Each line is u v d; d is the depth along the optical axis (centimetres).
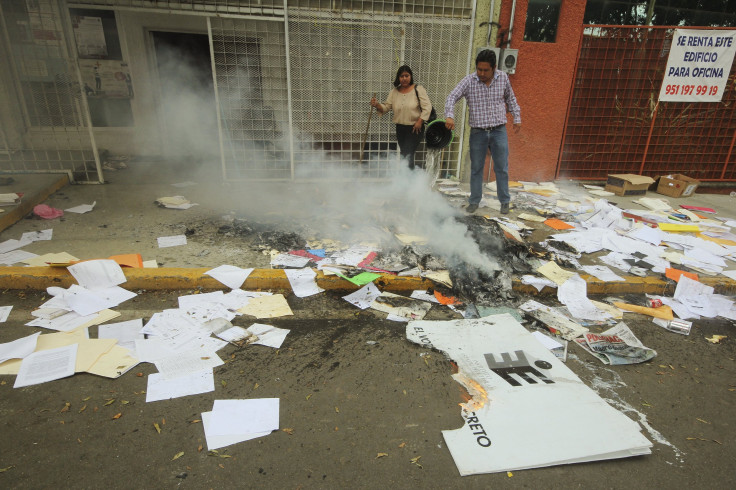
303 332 309
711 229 532
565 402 247
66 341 282
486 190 659
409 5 593
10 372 254
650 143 712
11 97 668
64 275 349
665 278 396
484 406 242
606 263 425
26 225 459
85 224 470
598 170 726
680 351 307
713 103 688
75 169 669
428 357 286
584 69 659
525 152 698
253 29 571
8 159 641
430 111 543
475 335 307
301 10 567
